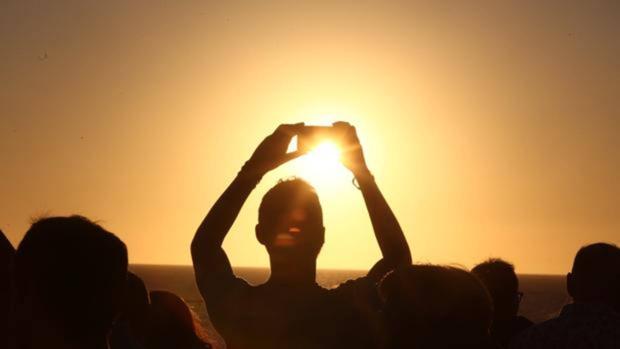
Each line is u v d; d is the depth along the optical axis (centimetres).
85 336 312
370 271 464
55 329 308
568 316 578
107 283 314
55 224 315
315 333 444
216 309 451
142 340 521
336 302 451
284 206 447
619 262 583
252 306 448
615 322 568
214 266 454
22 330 312
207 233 456
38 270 306
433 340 385
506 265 743
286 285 453
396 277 401
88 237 313
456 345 383
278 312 445
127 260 325
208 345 568
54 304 307
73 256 307
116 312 323
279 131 462
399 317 391
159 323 542
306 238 449
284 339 445
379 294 448
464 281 392
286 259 450
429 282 391
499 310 735
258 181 460
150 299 551
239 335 449
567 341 568
